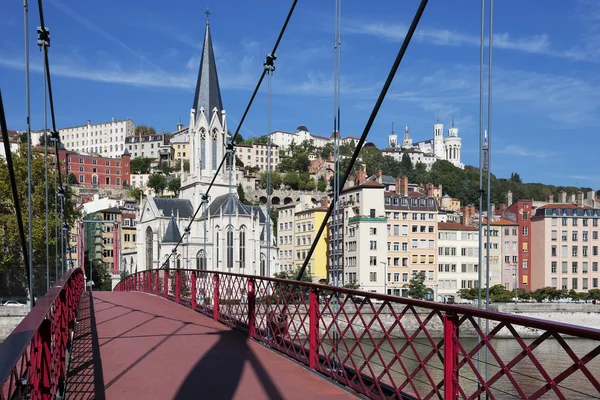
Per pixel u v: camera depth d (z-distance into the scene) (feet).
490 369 65.05
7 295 254.06
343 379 29.40
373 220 290.35
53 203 211.20
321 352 34.30
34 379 17.62
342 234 304.71
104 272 320.29
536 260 339.98
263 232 299.38
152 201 311.68
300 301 36.42
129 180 629.10
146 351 40.45
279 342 40.29
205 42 324.19
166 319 59.36
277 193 619.26
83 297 89.97
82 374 33.27
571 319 227.61
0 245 212.43
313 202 363.15
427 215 312.91
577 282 334.85
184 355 39.01
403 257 307.78
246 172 632.38
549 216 335.06
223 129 320.70
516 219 346.54
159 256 293.02
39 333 18.81
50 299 20.79
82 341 44.88
